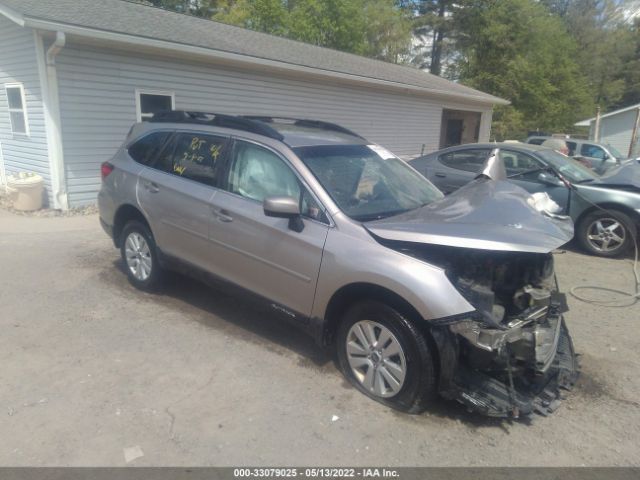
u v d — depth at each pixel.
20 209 9.42
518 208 3.75
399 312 3.30
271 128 4.29
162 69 10.60
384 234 3.39
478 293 3.18
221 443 3.03
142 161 5.21
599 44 51.69
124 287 5.53
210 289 5.54
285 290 3.91
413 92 17.89
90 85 9.51
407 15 38.62
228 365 3.94
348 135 4.89
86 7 10.54
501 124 33.06
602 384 3.86
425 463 2.93
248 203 4.15
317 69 13.23
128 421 3.20
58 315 4.77
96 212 9.54
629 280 6.36
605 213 7.34
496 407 3.14
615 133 30.88
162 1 27.80
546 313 3.68
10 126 10.38
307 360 4.06
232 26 15.59
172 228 4.77
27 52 9.29
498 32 33.41
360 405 3.46
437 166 8.84
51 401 3.39
